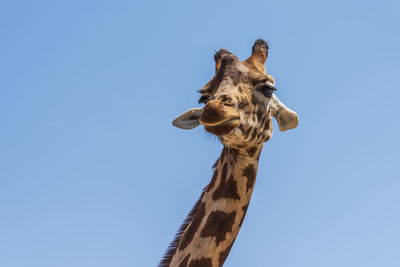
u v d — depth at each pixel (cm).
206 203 916
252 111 892
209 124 800
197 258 868
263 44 998
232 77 904
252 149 917
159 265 929
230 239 888
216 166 995
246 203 915
